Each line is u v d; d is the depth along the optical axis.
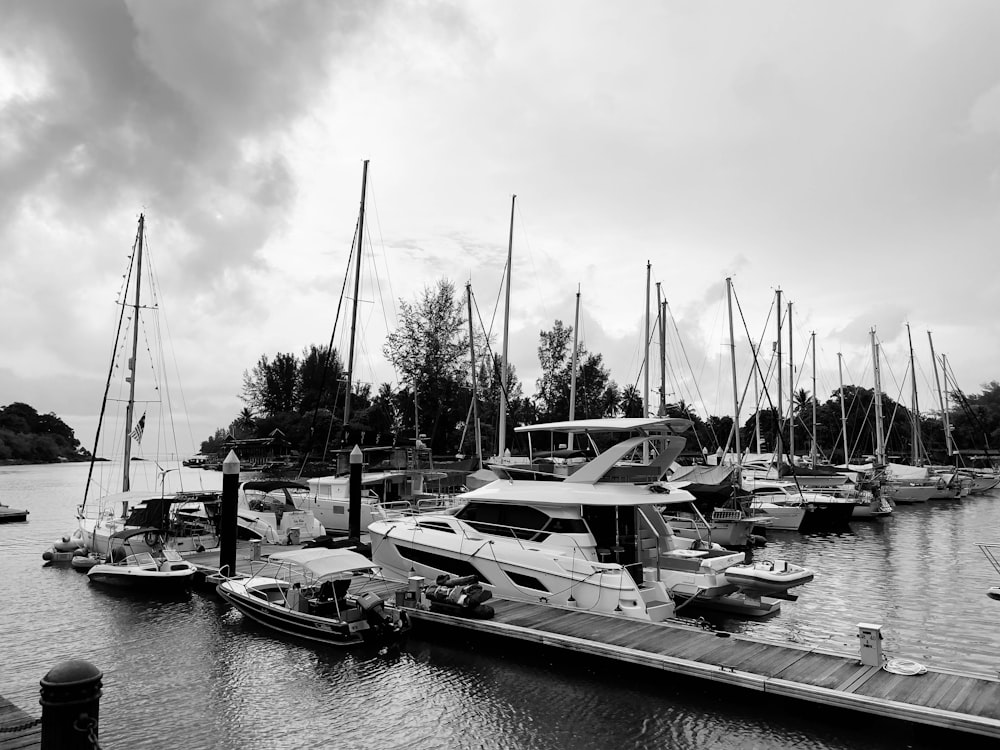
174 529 24.61
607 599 14.37
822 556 26.55
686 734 10.16
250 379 94.06
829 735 9.95
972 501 51.00
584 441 42.38
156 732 10.57
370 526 19.34
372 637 14.16
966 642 15.05
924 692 10.01
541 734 10.28
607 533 15.95
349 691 12.05
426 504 28.59
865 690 10.12
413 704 11.46
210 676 12.88
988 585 21.03
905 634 15.68
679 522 25.42
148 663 13.64
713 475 32.12
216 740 10.30
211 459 89.50
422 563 17.56
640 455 37.28
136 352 29.30
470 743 10.07
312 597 15.48
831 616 17.28
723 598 17.03
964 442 90.62
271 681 12.59
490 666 13.00
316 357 90.62
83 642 15.05
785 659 11.51
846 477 44.78
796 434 75.50
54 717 6.07
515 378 71.94
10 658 14.10
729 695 11.02
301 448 65.62
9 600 18.69
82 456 173.25
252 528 25.50
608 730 10.35
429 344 64.81
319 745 10.12
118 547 21.88
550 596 15.16
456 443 65.19
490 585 16.17
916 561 25.31
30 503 52.84
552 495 15.92
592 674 12.41
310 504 30.22
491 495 16.77
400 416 66.38
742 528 28.14
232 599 16.55
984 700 9.70
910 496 49.75
